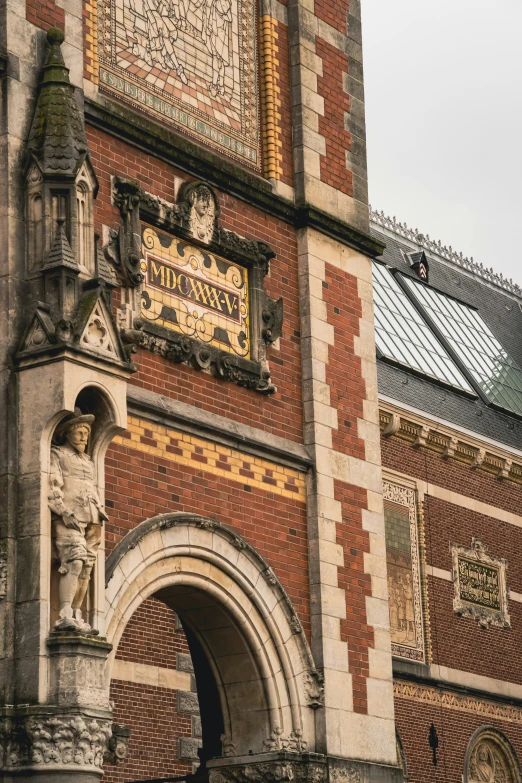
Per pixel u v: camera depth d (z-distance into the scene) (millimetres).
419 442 35031
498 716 35844
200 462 20172
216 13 22500
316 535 21641
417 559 34500
